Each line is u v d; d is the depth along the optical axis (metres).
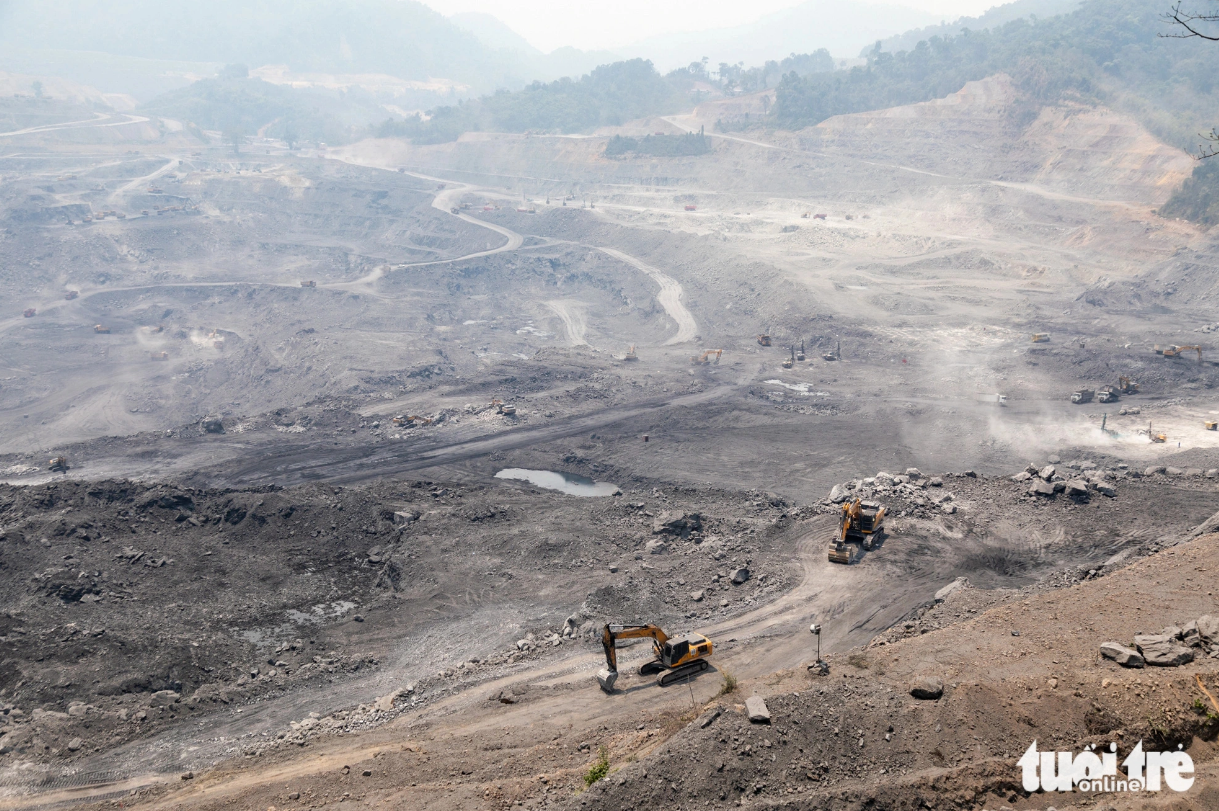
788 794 20.48
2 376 137.62
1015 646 26.28
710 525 51.44
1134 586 29.19
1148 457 70.06
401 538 52.84
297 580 48.19
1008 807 19.31
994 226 174.38
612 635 31.77
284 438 82.50
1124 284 125.38
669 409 90.06
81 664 36.56
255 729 32.56
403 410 90.12
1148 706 20.55
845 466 74.44
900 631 34.25
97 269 197.75
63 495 53.97
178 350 153.62
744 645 35.34
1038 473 52.84
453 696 33.03
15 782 29.09
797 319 129.00
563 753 26.36
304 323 152.12
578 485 73.38
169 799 27.48
